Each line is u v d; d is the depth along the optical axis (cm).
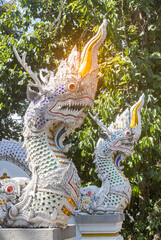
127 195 533
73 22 899
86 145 700
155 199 763
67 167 283
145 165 712
